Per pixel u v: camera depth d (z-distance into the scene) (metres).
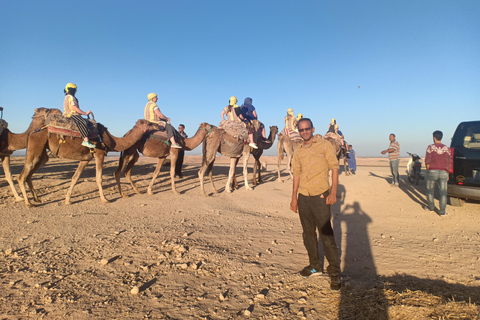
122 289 3.42
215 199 8.92
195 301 3.19
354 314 2.85
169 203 8.20
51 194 8.85
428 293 3.19
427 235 5.61
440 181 7.13
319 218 3.55
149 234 5.31
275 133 14.13
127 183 11.16
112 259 4.22
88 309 3.00
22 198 7.97
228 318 2.87
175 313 2.95
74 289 3.40
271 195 9.84
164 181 12.30
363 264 4.24
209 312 2.97
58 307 3.02
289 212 7.60
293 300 3.20
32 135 7.21
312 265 3.79
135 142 8.74
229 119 10.30
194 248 4.65
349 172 17.20
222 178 14.23
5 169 7.86
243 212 7.47
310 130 3.64
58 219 6.25
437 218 6.86
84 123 7.39
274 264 4.16
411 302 2.97
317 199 3.55
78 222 6.07
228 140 9.88
